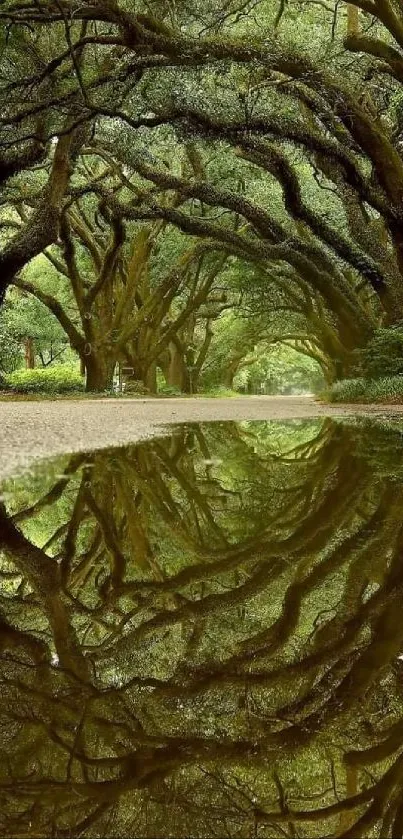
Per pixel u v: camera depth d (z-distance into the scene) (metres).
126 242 34.66
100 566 3.66
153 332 36.53
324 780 1.94
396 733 2.21
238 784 1.88
